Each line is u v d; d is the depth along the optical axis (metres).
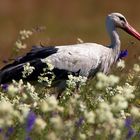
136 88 13.77
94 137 9.82
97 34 44.03
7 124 8.56
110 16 16.48
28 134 9.12
